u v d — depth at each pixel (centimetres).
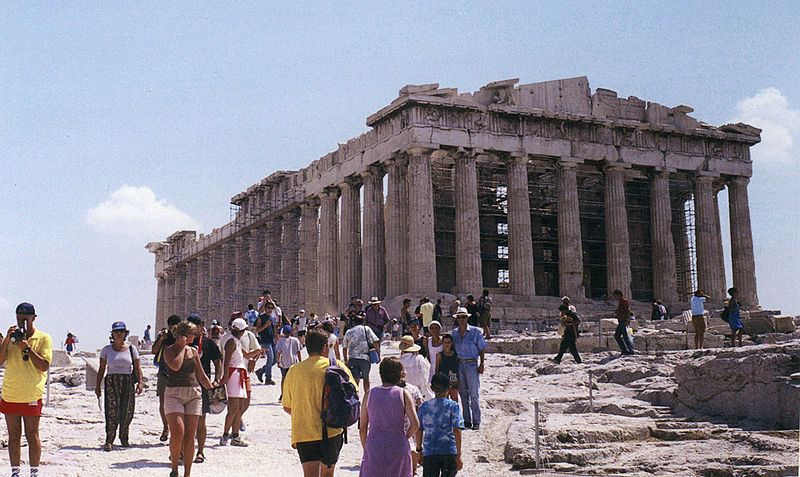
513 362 3644
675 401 2411
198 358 1602
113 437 1867
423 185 6234
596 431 2017
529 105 6694
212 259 10319
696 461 1756
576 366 3306
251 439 2108
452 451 1395
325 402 1273
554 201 7850
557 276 7888
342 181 7231
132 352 1925
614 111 7031
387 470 1218
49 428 2114
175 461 1560
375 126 6762
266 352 3212
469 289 6244
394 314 6081
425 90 6319
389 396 1243
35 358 1520
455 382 2208
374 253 6750
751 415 2152
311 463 1280
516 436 1994
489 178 7450
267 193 8725
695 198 7256
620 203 6900
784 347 2177
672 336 3906
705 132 7212
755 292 7275
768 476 1606
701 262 7156
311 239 7938
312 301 7856
